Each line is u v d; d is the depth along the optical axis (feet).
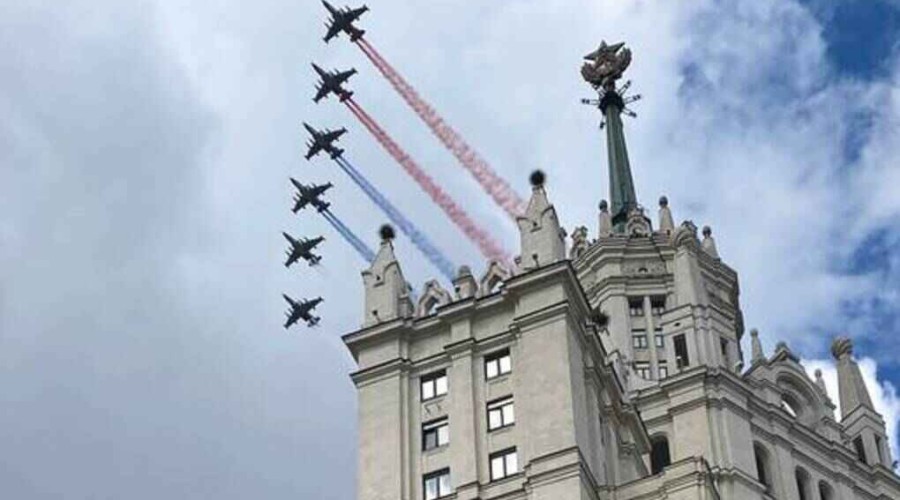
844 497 409.69
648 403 402.11
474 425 332.19
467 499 321.73
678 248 437.58
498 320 345.31
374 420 342.23
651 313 482.28
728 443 387.14
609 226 521.65
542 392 327.67
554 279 340.59
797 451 406.21
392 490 330.54
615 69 625.41
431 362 346.95
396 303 361.30
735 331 495.41
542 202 360.89
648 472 377.09
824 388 428.97
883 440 433.89
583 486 312.91
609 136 601.62
